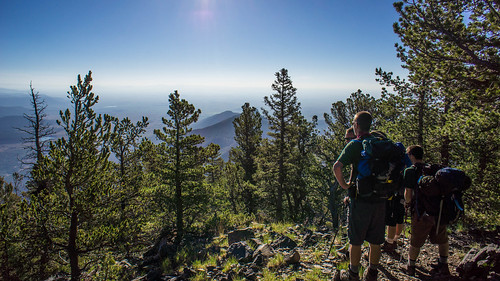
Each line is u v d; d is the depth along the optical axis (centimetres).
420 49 625
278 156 2798
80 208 843
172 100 1677
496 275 369
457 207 378
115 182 1018
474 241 612
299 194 3303
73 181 865
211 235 1384
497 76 530
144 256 1123
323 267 529
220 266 666
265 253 652
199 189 1769
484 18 609
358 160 313
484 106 607
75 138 848
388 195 321
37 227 834
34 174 835
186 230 1623
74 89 850
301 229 966
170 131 1712
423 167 418
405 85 1278
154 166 1762
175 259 859
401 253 504
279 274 527
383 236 327
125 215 1108
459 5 569
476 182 1038
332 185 2428
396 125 1384
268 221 1773
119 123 1864
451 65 581
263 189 2991
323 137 2488
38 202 845
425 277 415
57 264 983
